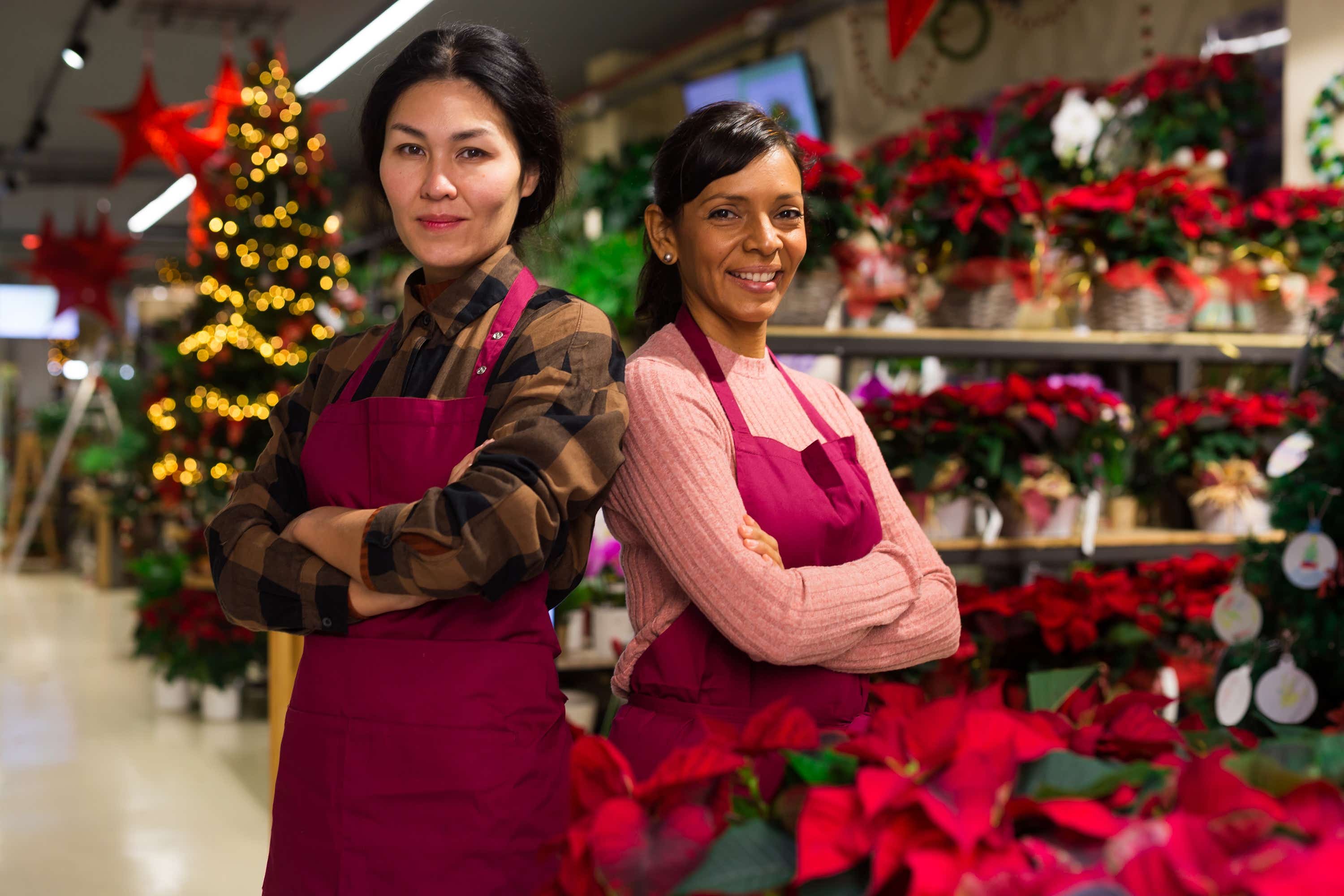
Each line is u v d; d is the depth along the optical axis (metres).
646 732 1.45
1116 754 0.92
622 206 6.93
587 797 0.85
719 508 1.41
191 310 5.81
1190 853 0.63
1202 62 3.95
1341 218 3.56
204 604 5.62
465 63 1.38
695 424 1.46
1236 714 1.96
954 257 3.25
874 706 1.50
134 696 6.20
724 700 1.44
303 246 5.71
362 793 1.27
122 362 12.36
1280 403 3.49
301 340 5.63
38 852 3.81
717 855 0.76
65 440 12.16
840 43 6.51
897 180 3.34
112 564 10.87
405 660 1.29
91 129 11.52
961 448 3.06
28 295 19.16
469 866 1.26
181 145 6.28
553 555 1.33
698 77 7.86
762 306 1.54
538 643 1.34
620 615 3.50
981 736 0.78
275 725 3.51
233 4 8.07
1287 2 4.34
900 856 0.69
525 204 1.51
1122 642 2.67
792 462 1.51
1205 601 2.87
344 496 1.37
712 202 1.52
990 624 2.63
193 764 4.87
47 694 6.24
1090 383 3.30
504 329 1.39
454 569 1.23
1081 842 0.71
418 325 1.43
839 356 3.15
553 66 9.11
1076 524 3.31
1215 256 3.63
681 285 1.65
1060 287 3.52
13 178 12.81
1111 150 4.02
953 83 6.34
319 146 5.81
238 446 5.61
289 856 1.32
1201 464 3.47
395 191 1.40
